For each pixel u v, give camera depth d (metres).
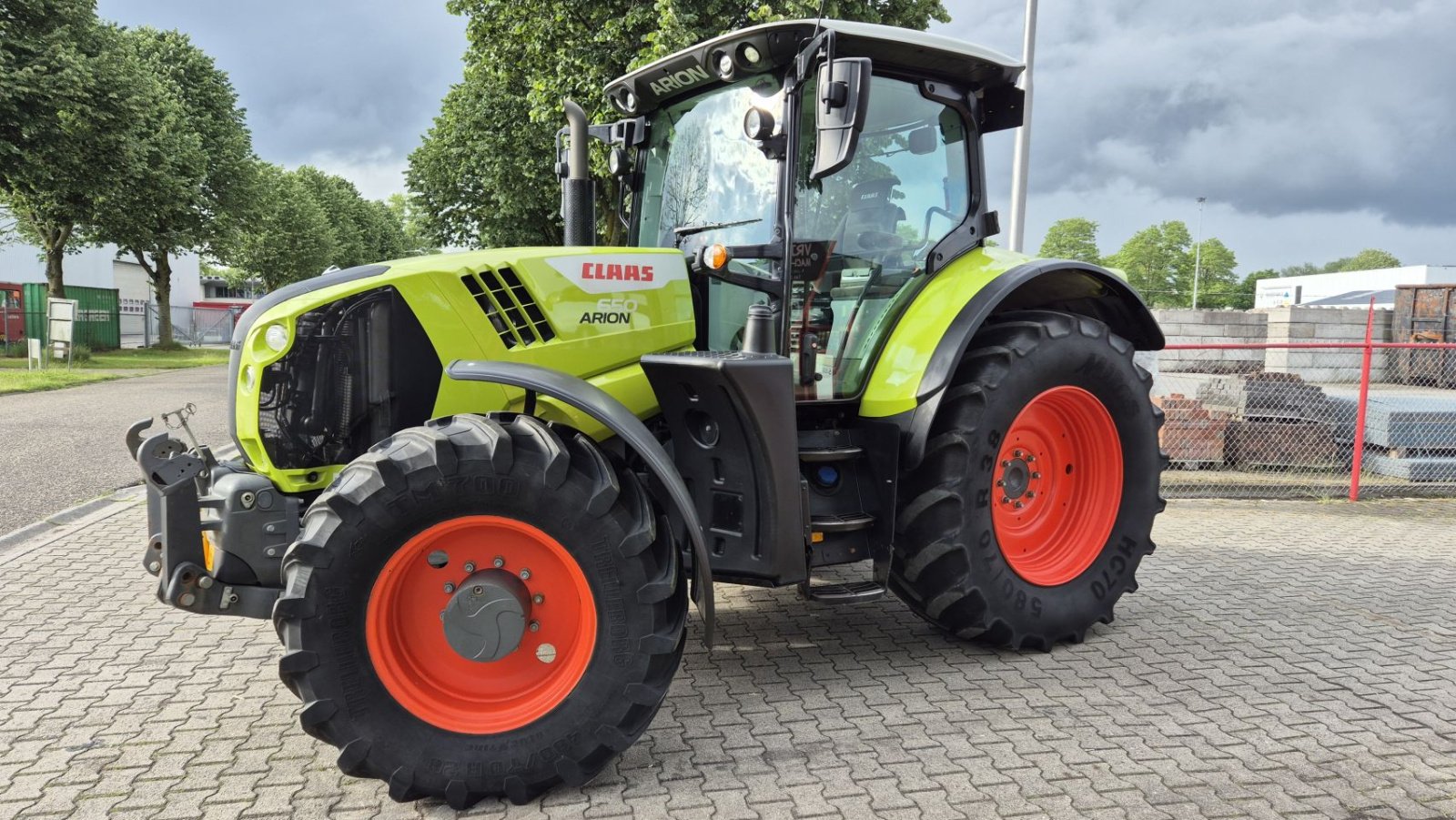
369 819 2.56
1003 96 4.16
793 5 11.52
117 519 6.30
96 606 4.44
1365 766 2.85
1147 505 4.16
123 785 2.72
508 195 16.91
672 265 3.59
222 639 4.00
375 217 59.16
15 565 5.15
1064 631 3.90
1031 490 4.11
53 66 19.17
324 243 43.69
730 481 3.24
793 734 3.08
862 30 3.46
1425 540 5.99
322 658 2.55
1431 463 7.83
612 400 2.93
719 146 3.78
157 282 30.58
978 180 4.16
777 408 3.13
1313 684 3.50
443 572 2.76
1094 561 4.04
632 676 2.70
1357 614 4.39
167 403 13.12
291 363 3.04
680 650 2.82
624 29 12.15
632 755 2.93
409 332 3.13
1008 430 3.73
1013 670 3.67
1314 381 13.49
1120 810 2.58
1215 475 8.16
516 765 2.64
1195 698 3.38
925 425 3.57
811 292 3.68
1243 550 5.70
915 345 3.73
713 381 3.08
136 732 3.09
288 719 3.20
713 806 2.61
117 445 9.38
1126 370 4.06
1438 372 11.95
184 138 25.89
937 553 3.61
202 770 2.83
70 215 22.47
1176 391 9.27
